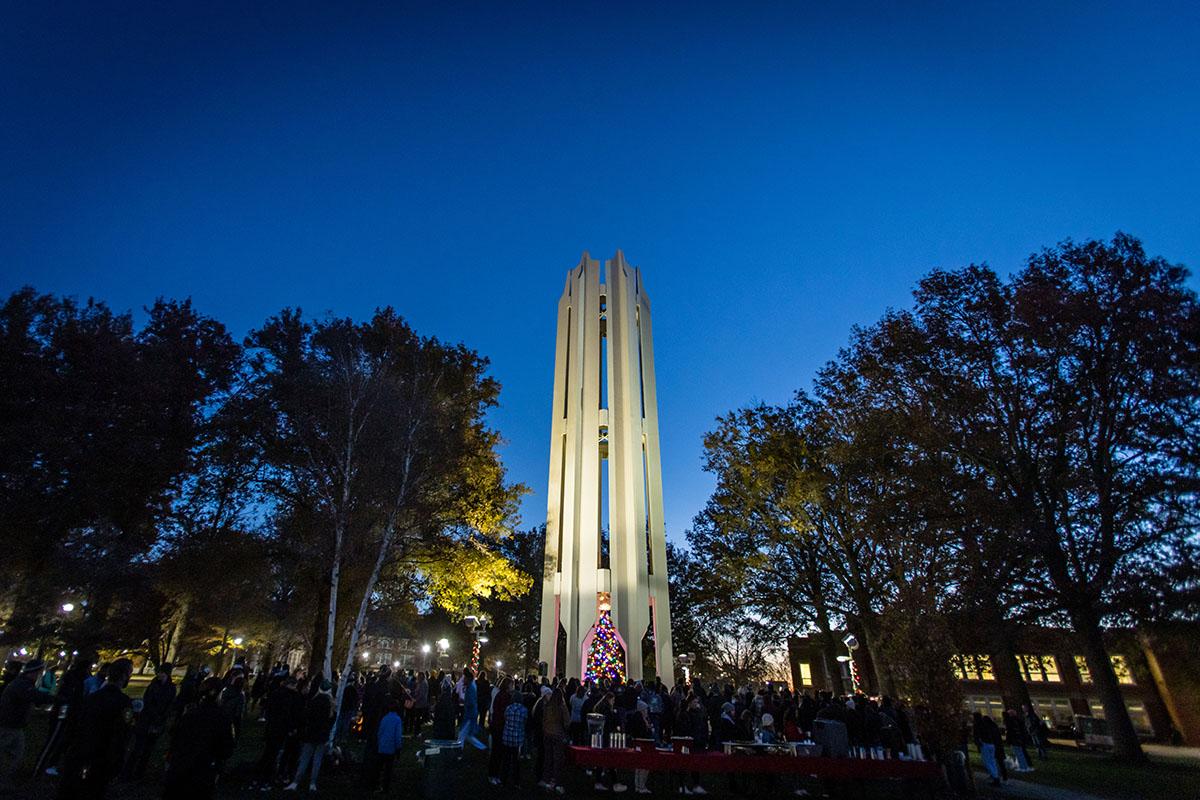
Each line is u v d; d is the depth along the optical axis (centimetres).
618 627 3069
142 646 2450
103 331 2509
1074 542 2200
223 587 2350
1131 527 2052
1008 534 2080
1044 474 2355
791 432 3253
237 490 2431
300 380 2100
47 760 994
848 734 1466
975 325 2544
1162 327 2059
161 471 2459
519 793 1221
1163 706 3856
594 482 3462
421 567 2552
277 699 1168
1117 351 2217
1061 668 4397
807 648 5597
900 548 1856
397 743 1158
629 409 3594
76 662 1059
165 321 2888
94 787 746
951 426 2447
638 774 1323
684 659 3672
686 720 1415
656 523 3491
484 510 2639
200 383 2839
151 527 2558
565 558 3322
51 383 2222
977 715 1655
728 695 1750
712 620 4406
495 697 1355
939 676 1458
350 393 1981
